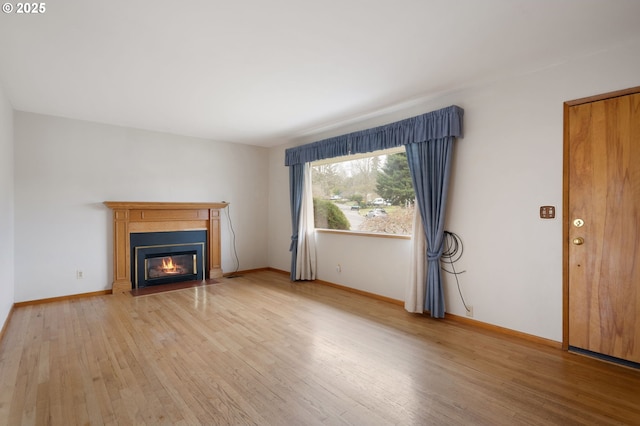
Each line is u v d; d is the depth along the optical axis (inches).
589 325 105.0
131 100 145.9
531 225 116.5
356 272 185.0
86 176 178.5
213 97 141.9
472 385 88.6
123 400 81.7
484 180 128.6
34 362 101.3
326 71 115.3
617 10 79.7
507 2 76.5
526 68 113.5
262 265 253.3
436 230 139.8
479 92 129.6
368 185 181.2
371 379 91.8
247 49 99.6
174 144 209.6
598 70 102.0
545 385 88.5
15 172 158.6
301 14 81.4
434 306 139.3
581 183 106.3
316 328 130.5
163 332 126.1
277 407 79.0
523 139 118.1
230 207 235.0
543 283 114.0
